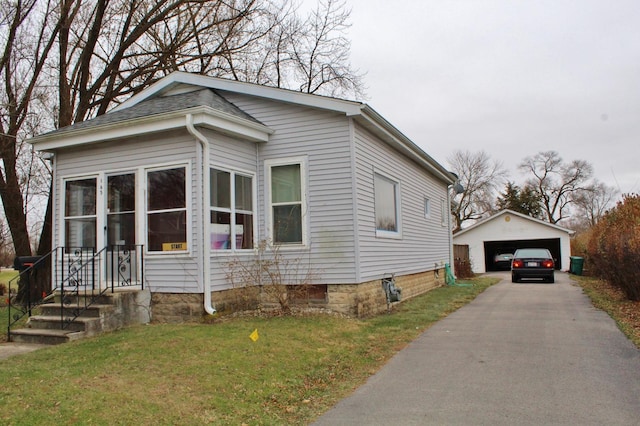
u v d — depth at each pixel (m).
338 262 10.80
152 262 10.16
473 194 61.25
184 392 5.62
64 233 11.10
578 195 64.06
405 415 5.21
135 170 10.44
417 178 16.36
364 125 11.45
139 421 4.81
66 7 16.17
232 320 9.77
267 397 5.76
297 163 11.22
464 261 26.30
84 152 11.01
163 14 17.69
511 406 5.39
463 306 13.41
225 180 10.53
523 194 58.88
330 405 5.63
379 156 12.59
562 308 12.54
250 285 10.91
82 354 7.22
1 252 37.38
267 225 11.36
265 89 11.34
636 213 14.73
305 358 7.31
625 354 7.54
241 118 10.45
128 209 10.54
